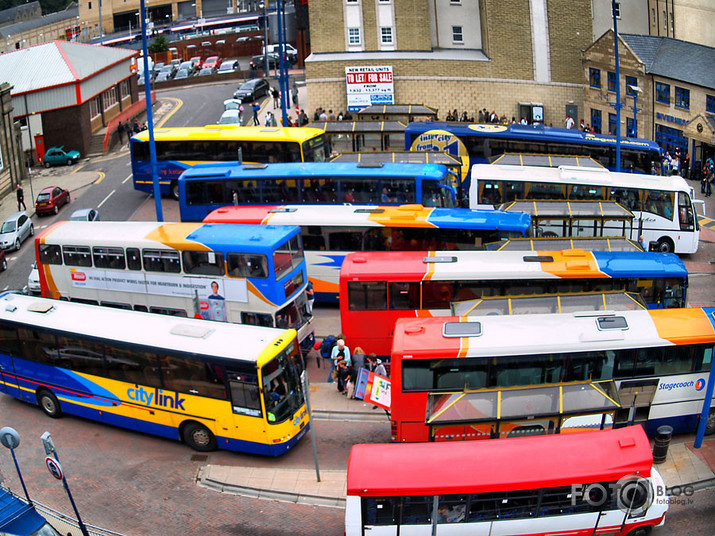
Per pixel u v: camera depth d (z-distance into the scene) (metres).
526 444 21.31
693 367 25.67
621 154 50.31
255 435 25.77
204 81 95.44
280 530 23.23
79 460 27.17
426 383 25.30
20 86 67.06
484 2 71.19
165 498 24.94
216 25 131.75
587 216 38.22
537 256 31.72
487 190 42.84
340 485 24.94
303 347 32.41
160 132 52.53
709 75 57.09
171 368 26.48
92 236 33.50
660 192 41.84
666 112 61.19
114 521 23.97
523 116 71.31
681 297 31.39
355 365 29.27
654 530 22.39
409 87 71.06
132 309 33.50
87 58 72.75
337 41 72.38
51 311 29.75
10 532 21.41
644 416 26.05
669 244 42.50
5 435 21.94
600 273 30.95
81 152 68.19
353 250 36.41
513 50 70.44
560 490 20.66
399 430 25.78
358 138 53.97
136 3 146.50
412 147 52.12
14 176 60.47
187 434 27.12
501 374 25.19
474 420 24.14
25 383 30.06
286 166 41.97
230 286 31.28
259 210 37.44
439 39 74.06
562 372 25.23
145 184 53.72
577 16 70.06
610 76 66.06
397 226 35.72
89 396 28.62
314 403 29.58
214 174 41.72
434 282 30.91
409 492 20.36
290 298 31.64
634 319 26.02
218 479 25.58
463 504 20.66
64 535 23.02
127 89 79.75
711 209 51.28
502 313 29.28
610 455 20.91
